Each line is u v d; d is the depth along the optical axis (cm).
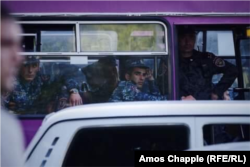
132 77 1016
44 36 1007
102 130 493
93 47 1013
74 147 490
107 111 499
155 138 489
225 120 489
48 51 1007
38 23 1006
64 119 498
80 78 1009
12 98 998
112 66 1014
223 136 490
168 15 1027
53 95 1005
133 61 1019
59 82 1008
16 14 1002
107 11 1016
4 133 331
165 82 1022
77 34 1010
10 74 348
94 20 1013
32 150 491
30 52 1003
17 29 353
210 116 492
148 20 1023
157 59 1022
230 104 501
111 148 490
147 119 492
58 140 491
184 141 486
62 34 1011
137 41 1020
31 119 998
